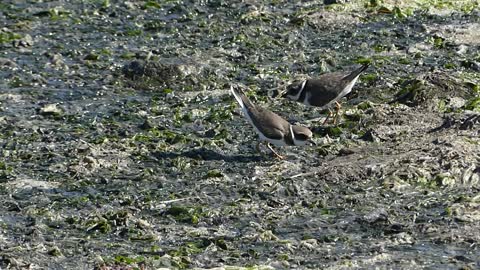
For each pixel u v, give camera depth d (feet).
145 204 49.67
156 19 85.10
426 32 79.61
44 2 90.02
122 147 57.88
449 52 74.90
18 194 51.42
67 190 51.96
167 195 50.88
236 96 56.49
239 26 82.33
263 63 74.23
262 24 82.38
